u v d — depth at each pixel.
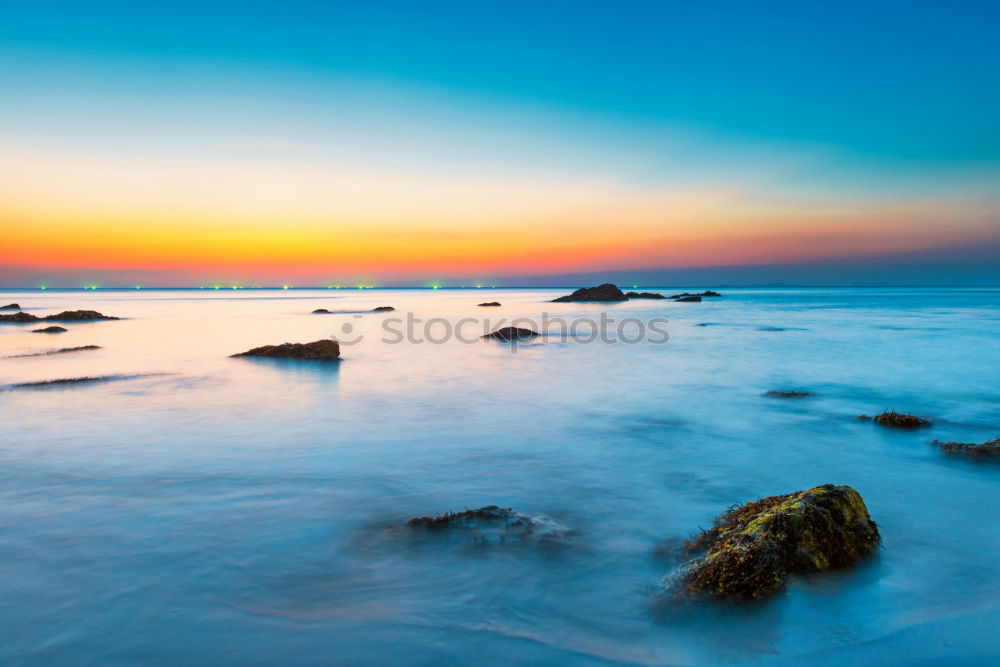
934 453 10.22
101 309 68.62
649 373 19.89
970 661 4.30
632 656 4.43
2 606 5.05
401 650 4.45
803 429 12.03
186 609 5.02
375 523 7.05
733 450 10.49
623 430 11.98
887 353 25.02
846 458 9.95
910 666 4.25
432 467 9.40
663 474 9.09
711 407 14.30
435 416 13.23
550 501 7.89
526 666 4.27
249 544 6.39
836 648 4.51
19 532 6.65
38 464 9.34
